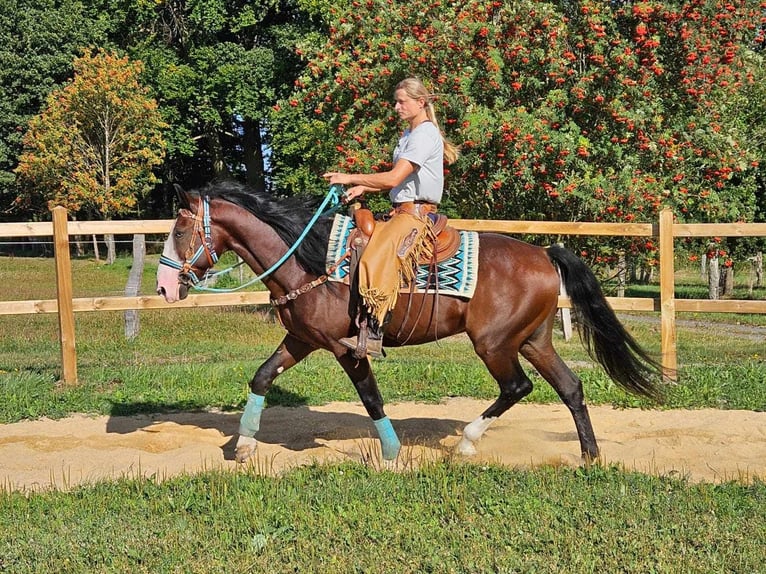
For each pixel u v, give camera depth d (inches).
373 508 191.2
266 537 175.5
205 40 1064.8
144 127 1184.2
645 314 855.1
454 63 524.1
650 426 300.2
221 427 297.7
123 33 1203.9
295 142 948.0
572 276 238.5
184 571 159.0
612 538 173.5
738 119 686.5
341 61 545.3
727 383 353.4
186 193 227.9
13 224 354.9
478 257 232.1
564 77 519.5
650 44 498.3
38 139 1198.3
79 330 555.2
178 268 229.6
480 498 196.2
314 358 422.6
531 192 538.0
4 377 361.1
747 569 158.1
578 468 225.5
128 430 293.3
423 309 228.8
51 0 1288.1
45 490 215.0
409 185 224.2
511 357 236.4
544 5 518.0
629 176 494.3
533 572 157.1
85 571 160.1
